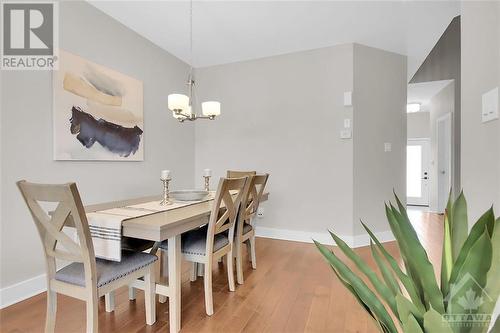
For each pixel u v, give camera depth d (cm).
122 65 285
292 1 245
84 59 243
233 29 296
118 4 250
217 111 247
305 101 346
